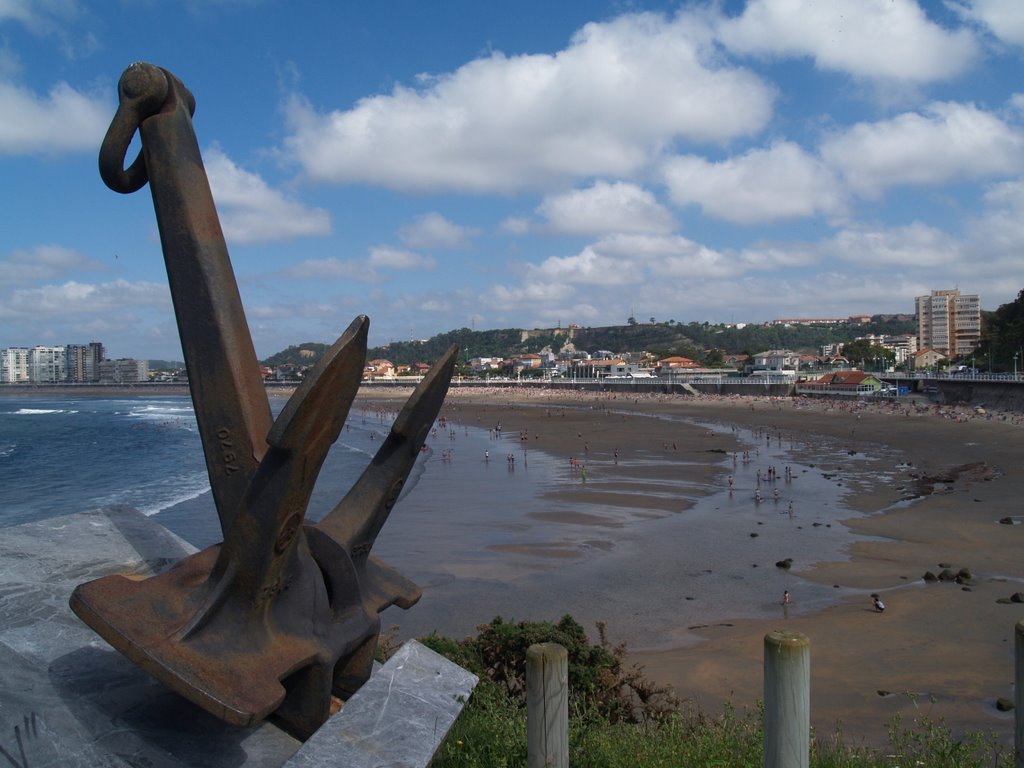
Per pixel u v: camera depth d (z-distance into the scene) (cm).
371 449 7206
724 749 659
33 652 520
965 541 2941
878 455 5894
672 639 1980
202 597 499
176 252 596
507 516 3572
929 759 692
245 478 579
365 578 638
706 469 5253
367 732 433
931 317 18538
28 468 5594
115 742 454
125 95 600
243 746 491
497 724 657
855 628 2012
